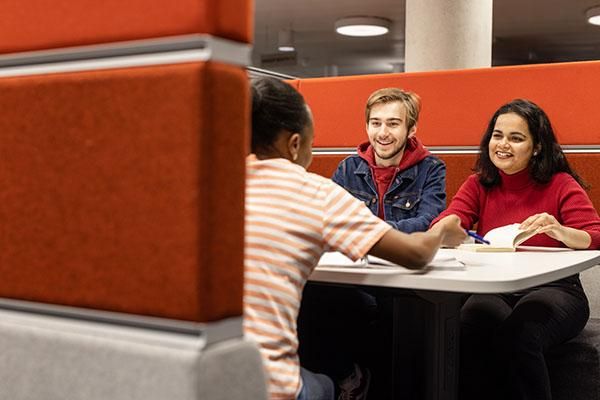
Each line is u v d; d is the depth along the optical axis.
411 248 1.30
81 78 0.75
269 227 1.17
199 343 0.70
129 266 0.73
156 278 0.71
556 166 2.20
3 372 0.80
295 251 1.17
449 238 1.51
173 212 0.70
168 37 0.70
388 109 2.45
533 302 1.84
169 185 0.70
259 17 9.71
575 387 2.19
